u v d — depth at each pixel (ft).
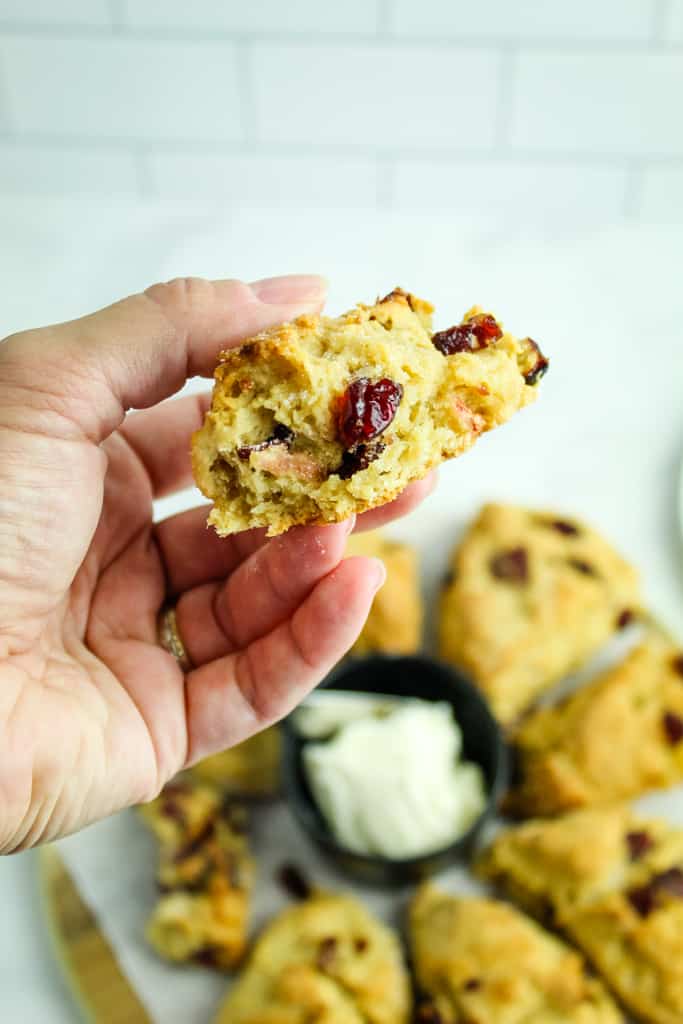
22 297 1.80
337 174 1.90
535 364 0.99
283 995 1.20
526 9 1.70
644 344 1.72
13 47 1.76
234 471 0.94
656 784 1.31
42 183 1.93
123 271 1.83
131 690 1.07
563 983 1.21
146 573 1.16
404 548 1.45
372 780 1.27
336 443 0.93
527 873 1.28
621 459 1.59
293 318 1.02
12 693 0.99
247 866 1.29
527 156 1.86
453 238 1.87
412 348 0.96
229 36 1.75
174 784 1.31
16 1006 1.24
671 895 1.24
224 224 1.89
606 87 1.78
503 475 1.57
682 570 1.50
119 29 1.74
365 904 1.30
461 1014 1.20
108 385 1.00
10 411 0.98
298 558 1.05
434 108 1.81
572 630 1.38
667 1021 1.19
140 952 1.24
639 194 1.89
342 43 1.75
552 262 1.83
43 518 1.00
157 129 1.86
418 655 1.33
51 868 1.29
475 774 1.31
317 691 1.33
